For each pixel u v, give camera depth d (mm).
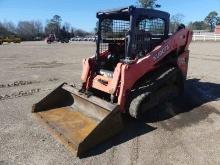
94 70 7047
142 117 6793
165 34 7367
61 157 4910
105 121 5375
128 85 6215
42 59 19422
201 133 5953
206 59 18000
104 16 7180
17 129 6020
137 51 6637
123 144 5418
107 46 7367
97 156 4965
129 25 6469
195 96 8641
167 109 7363
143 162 4789
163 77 7000
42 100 6742
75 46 37625
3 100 8211
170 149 5246
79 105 6668
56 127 5859
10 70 14016
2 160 4832
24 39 83375
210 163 4773
